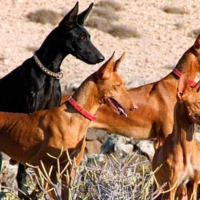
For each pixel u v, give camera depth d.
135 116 16.22
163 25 35.56
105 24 33.91
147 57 31.73
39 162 14.17
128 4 37.00
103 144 18.48
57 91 16.06
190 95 12.99
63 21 16.16
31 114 14.42
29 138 14.20
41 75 15.78
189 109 12.92
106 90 13.95
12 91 15.92
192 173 13.20
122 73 29.14
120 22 35.00
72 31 16.16
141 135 16.34
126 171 12.23
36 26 33.34
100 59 16.42
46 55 15.84
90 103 14.02
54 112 14.13
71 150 14.01
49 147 14.02
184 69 16.41
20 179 15.00
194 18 36.75
